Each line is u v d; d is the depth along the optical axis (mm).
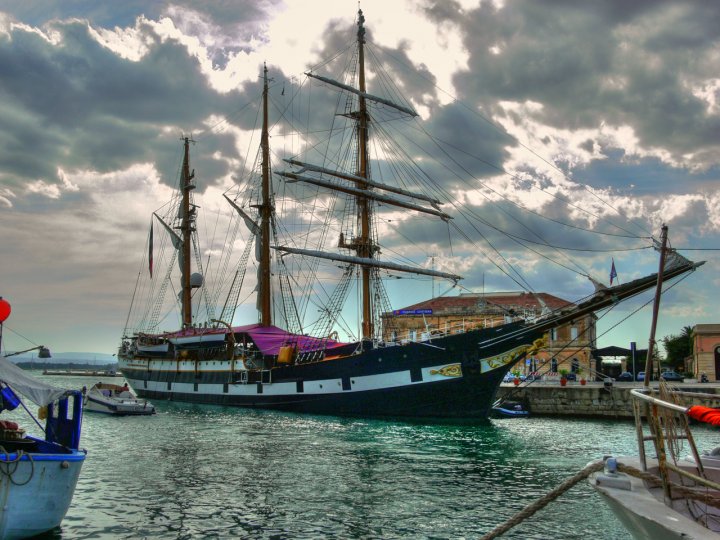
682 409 8938
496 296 105312
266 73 77375
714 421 8211
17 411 60781
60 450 18594
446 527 19719
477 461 31484
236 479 26328
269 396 60750
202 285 87188
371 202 68750
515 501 23094
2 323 19234
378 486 25344
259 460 30953
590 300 45812
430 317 101062
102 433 41688
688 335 114250
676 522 8617
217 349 69500
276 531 19156
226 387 65812
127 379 88062
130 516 20438
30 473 16734
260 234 75750
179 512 21031
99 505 21656
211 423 48312
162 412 58000
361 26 71312
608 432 45250
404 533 19094
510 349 47750
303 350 62875
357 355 53344
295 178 66875
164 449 34375
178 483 25391
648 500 9570
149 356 81812
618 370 97062
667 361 117438
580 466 30250
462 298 106625
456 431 43969
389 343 55812
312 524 19906
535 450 35438
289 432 42562
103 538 18172
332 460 31172
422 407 50000
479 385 48281
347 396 53750
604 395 57094
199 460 30797
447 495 23906
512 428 46781
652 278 44062
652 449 35906
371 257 67500
